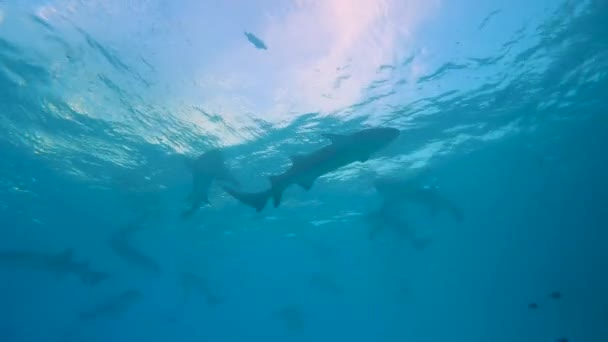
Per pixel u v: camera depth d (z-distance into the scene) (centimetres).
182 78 1184
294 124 1484
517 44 1235
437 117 1633
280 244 3475
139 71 1148
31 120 1426
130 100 1303
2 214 2455
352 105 1402
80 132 1520
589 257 5447
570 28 1196
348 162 830
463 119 1711
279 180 842
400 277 5397
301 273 4953
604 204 3528
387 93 1365
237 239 3216
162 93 1262
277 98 1309
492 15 1082
